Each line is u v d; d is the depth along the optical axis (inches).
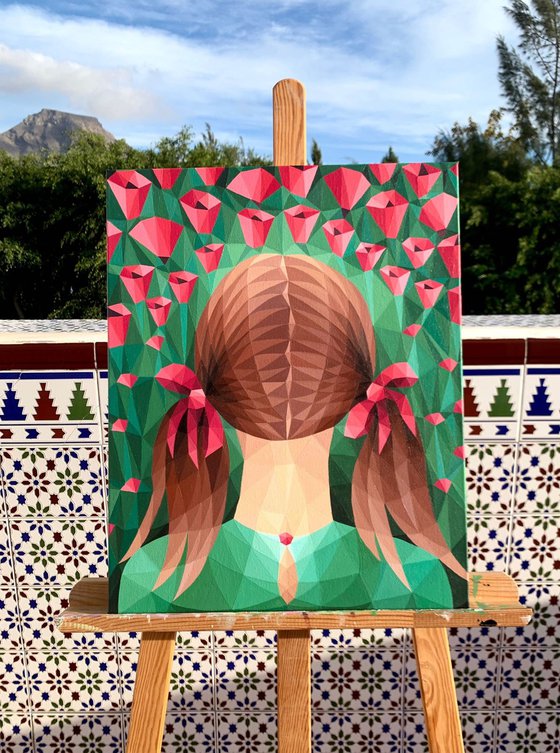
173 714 59.5
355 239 41.3
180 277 41.6
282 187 41.3
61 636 58.6
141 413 41.8
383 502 41.6
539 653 57.8
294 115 43.9
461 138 669.9
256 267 41.6
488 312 552.4
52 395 54.4
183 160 617.9
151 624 41.1
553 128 791.7
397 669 58.4
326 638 58.1
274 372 41.6
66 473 55.9
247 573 41.3
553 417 54.2
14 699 59.7
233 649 58.2
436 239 41.0
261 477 41.9
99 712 59.8
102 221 565.0
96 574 57.6
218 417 41.8
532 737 59.1
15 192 562.9
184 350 41.6
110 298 41.6
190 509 41.8
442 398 41.3
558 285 525.7
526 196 525.3
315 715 59.4
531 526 56.1
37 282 583.8
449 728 41.8
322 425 41.8
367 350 41.4
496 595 41.8
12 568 57.6
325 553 41.5
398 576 41.2
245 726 59.6
